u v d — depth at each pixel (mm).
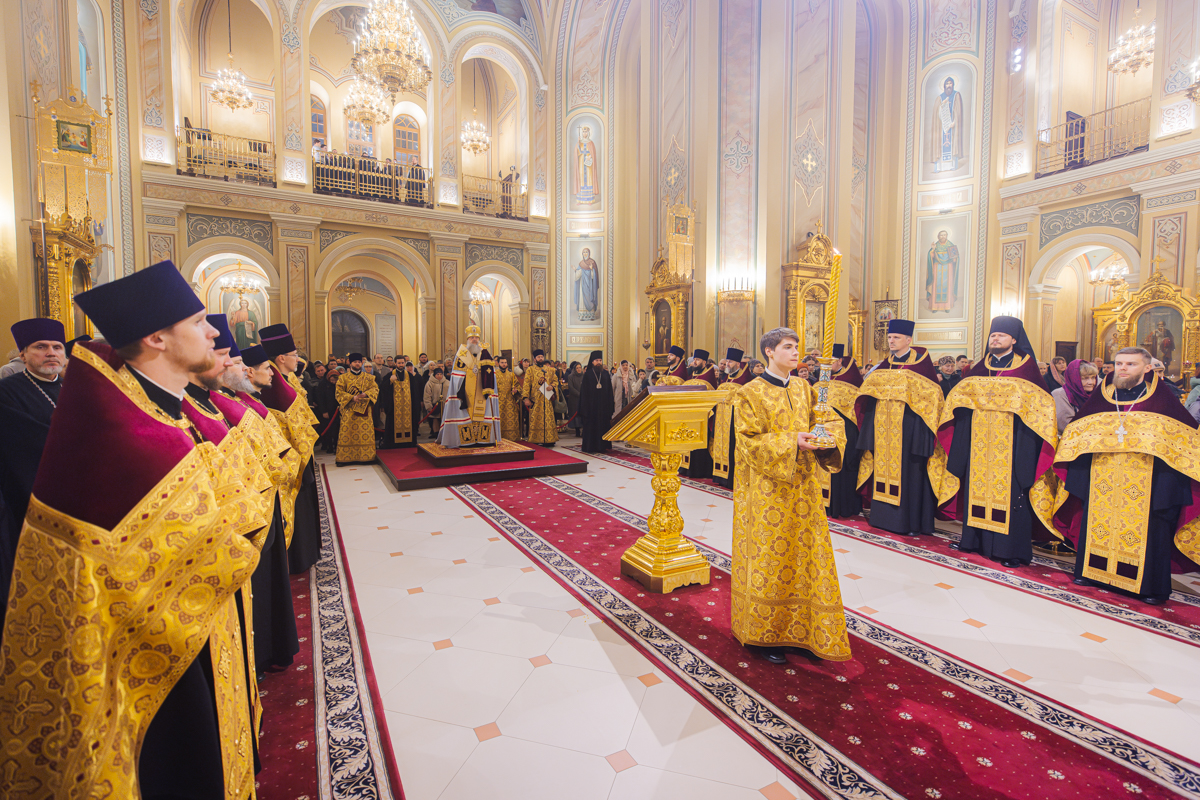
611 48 16109
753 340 12312
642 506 6379
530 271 16391
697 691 2781
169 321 1387
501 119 20703
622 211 16234
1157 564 3744
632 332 15711
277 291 13305
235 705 1569
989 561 4559
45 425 2809
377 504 6488
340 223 14070
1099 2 14188
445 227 15188
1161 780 2152
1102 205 11781
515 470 7910
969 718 2551
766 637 3010
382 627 3473
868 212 16016
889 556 4668
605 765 2273
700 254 12992
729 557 4723
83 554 1130
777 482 2992
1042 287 12859
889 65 15812
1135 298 11008
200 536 1291
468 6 15492
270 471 2736
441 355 15250
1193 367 10250
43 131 6551
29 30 6520
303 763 2281
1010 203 13391
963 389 4746
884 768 2230
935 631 3377
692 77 13094
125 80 11750
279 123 13344
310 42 18828
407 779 2199
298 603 3814
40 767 1087
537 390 11211
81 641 1104
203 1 17016
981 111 13906
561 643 3270
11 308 5730
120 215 11680
